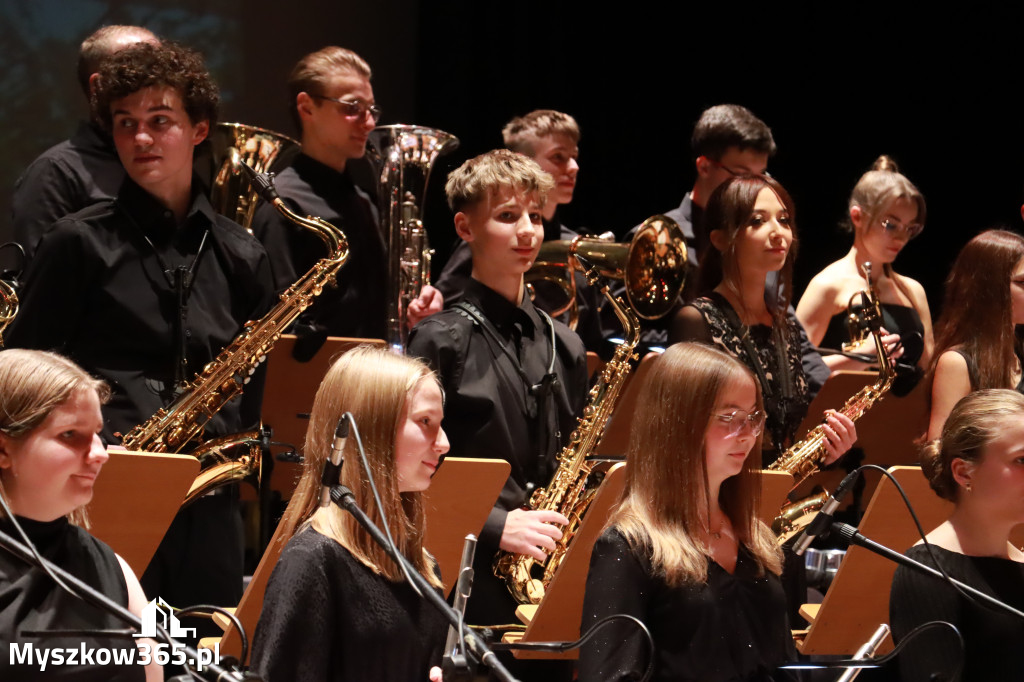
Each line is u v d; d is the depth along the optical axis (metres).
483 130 10.69
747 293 5.79
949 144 10.69
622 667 3.67
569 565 4.59
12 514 3.08
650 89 11.05
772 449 5.68
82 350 5.03
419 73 10.55
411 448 3.71
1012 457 4.30
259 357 5.48
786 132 11.08
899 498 4.96
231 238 5.45
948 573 4.29
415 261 7.17
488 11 10.65
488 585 5.13
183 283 5.16
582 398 5.65
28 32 8.47
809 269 11.07
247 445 5.28
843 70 10.93
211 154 6.83
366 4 10.15
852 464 6.74
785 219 5.80
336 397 3.71
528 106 10.78
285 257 6.80
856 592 5.04
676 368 4.00
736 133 7.68
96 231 5.03
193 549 5.05
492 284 5.48
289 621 3.45
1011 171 10.49
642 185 11.09
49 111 8.55
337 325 6.98
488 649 2.96
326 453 3.71
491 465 4.51
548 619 4.66
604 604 3.76
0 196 8.39
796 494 6.68
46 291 4.95
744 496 4.10
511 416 5.25
